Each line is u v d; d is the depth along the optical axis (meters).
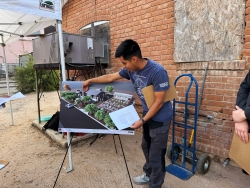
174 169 2.57
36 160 2.94
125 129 1.90
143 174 2.48
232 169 2.61
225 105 2.65
